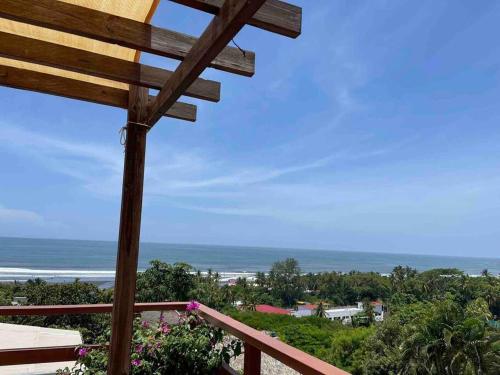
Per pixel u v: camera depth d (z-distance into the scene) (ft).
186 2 3.66
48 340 11.76
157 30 4.83
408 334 56.08
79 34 4.61
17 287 68.08
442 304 56.08
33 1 4.41
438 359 52.95
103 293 54.49
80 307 7.89
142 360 6.93
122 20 4.71
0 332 12.44
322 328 73.00
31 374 9.45
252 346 5.97
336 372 4.05
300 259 526.57
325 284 222.69
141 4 5.11
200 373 7.19
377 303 197.77
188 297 52.54
